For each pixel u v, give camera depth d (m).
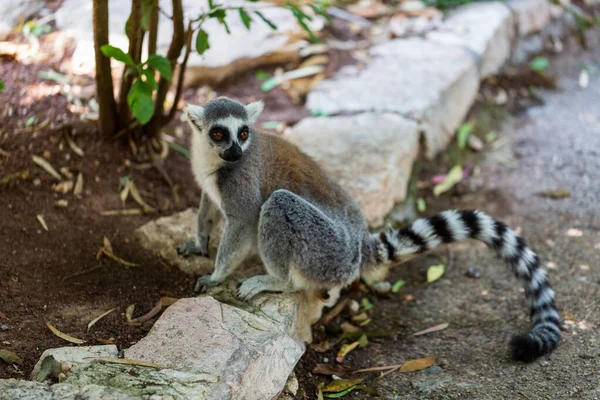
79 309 1.67
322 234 1.70
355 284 1.81
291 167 1.76
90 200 1.87
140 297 1.72
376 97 2.24
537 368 1.69
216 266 1.73
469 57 2.41
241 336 1.61
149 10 1.77
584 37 2.91
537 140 2.34
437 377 1.69
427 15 2.58
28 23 2.17
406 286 1.94
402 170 2.08
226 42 2.31
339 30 2.49
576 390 1.63
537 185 2.19
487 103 2.44
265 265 1.72
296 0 2.49
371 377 1.71
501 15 2.60
